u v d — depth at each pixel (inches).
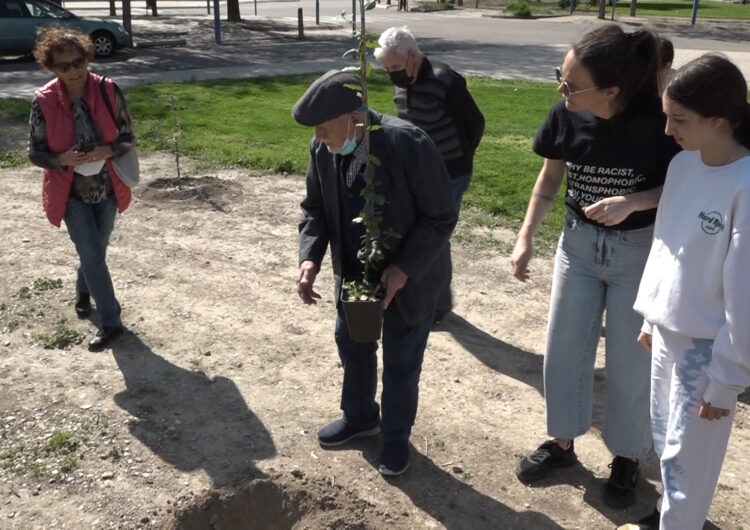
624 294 123.3
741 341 93.3
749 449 150.1
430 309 131.0
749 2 1910.7
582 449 150.2
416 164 120.0
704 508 106.3
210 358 181.6
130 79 631.8
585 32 113.3
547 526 129.1
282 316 204.2
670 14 1518.2
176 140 327.9
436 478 140.4
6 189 313.3
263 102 520.1
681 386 102.9
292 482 136.3
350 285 125.0
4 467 141.1
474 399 167.9
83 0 1743.4
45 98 169.8
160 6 1653.5
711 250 96.5
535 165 354.9
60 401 162.4
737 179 93.4
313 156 128.6
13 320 198.4
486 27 1221.7
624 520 130.6
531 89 609.0
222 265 237.1
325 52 868.0
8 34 742.5
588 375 134.6
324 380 173.3
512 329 201.3
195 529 130.3
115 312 187.0
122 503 132.6
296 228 271.9
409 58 181.2
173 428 153.8
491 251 252.2
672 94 93.7
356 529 126.6
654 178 116.8
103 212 181.5
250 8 1658.5
